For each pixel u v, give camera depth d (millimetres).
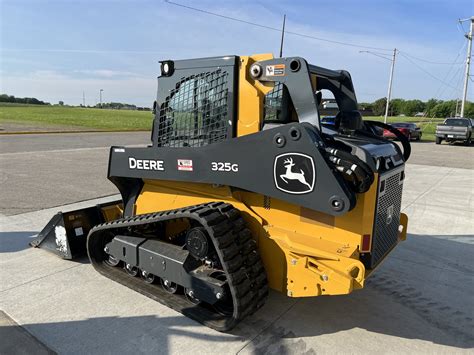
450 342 3047
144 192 3975
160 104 3537
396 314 3434
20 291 3633
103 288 3711
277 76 2873
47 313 3264
